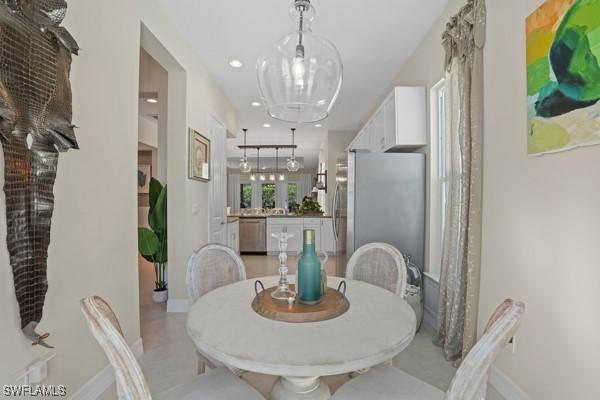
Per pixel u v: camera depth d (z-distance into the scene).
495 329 0.85
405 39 3.04
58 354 1.52
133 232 2.20
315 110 2.04
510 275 1.77
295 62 1.75
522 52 1.66
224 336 1.11
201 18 2.70
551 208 1.48
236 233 5.73
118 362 0.81
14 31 1.22
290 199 13.09
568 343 1.39
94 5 1.78
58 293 1.53
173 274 3.22
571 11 1.32
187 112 3.17
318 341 1.07
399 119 3.00
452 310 2.22
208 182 3.89
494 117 1.91
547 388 1.50
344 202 3.38
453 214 2.29
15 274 1.27
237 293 1.59
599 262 1.24
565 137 1.37
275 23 2.77
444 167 2.81
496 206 1.90
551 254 1.48
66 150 1.49
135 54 2.20
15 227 1.26
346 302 1.43
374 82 4.10
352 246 3.04
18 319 1.30
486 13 1.98
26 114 1.28
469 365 0.85
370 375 1.30
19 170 1.27
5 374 1.25
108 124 1.91
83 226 1.70
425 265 3.04
